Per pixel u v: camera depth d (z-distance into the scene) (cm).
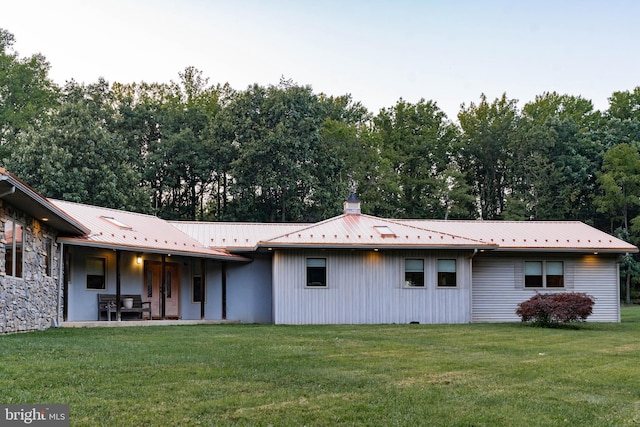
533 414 678
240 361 960
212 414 645
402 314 2023
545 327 1802
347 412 664
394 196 4609
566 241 2220
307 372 877
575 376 904
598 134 4647
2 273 1231
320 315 1997
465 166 5012
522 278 2202
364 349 1164
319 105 4188
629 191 4188
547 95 5334
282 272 2002
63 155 3212
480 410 688
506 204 4647
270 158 3781
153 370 855
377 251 2041
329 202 3934
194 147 4025
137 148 4059
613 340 1409
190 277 2142
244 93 4050
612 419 666
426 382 834
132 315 1923
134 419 619
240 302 2170
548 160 4544
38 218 1445
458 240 2039
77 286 1784
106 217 1969
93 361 906
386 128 4978
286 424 619
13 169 3272
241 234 2259
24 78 4359
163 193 4219
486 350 1188
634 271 3878
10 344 1058
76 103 3719
